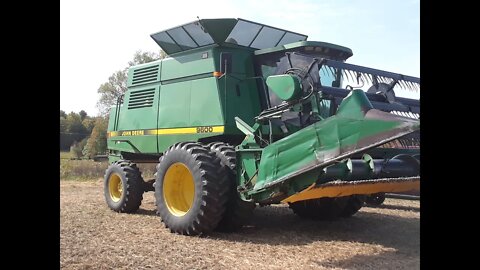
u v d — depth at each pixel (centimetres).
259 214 882
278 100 713
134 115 892
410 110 681
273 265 489
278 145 562
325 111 628
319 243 609
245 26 732
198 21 701
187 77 773
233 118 707
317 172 527
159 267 475
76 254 528
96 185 1602
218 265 485
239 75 732
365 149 482
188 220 632
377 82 674
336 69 668
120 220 789
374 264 506
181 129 774
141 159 994
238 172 639
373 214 900
